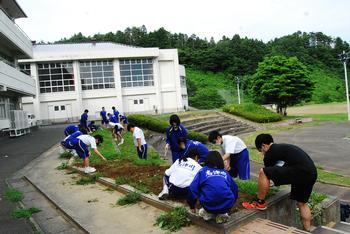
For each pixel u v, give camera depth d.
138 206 6.41
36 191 8.46
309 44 106.75
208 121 27.81
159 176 8.00
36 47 47.44
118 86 45.25
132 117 23.23
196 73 93.19
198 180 4.97
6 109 26.88
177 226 5.19
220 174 4.88
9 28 23.03
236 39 104.31
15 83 23.92
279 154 5.52
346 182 10.49
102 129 22.06
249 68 92.31
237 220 4.99
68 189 8.08
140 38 103.56
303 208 5.70
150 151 13.94
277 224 5.08
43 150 15.66
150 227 5.38
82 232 5.61
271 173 5.34
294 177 5.36
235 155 7.34
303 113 42.59
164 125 20.84
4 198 7.84
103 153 12.08
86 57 43.75
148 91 46.47
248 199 5.89
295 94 33.44
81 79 44.66
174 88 47.44
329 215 6.88
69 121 43.81
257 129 28.02
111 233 5.27
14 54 28.72
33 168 11.30
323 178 11.04
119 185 7.57
